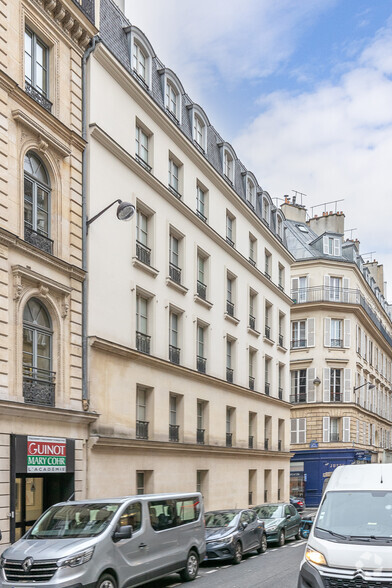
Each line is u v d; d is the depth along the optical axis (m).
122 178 21.62
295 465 48.12
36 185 17.56
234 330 31.47
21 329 16.02
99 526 11.45
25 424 15.94
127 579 11.56
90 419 18.53
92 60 20.19
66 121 18.89
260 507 23.62
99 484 19.00
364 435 52.44
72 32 19.31
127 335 21.34
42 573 10.23
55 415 16.86
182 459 24.97
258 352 34.75
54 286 17.36
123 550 11.57
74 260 18.67
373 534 8.61
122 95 21.89
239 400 31.69
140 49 23.80
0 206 15.62
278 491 37.44
